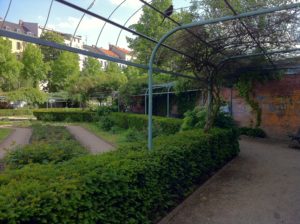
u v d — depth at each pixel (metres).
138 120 13.27
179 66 6.70
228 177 5.74
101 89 21.83
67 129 15.55
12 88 28.95
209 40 5.46
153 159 3.70
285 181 5.44
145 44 9.18
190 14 5.05
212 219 3.79
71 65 33.34
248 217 3.85
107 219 2.70
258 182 5.39
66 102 32.56
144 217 3.29
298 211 4.04
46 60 33.75
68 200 2.28
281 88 11.12
